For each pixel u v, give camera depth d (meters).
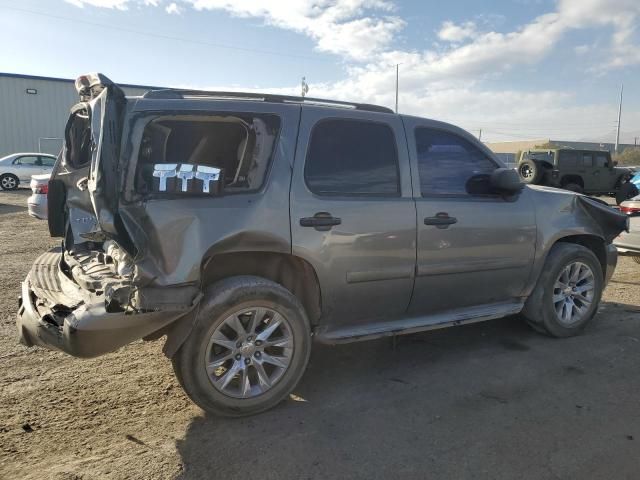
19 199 17.53
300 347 3.43
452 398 3.59
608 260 5.12
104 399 3.53
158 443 3.01
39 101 29.91
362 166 3.72
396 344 4.62
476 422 3.27
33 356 4.21
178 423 3.24
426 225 3.88
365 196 3.69
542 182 16.83
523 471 2.77
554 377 3.93
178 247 2.97
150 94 3.22
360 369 4.09
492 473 2.75
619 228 5.02
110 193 2.87
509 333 4.92
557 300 4.71
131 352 4.35
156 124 3.16
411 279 3.87
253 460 2.85
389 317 3.96
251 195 3.28
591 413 3.38
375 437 3.09
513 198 4.42
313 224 3.43
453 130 4.23
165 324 2.99
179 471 2.74
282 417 3.33
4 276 6.75
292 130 3.48
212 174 3.06
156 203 2.98
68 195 4.27
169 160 3.39
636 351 4.46
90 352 2.86
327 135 3.62
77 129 4.15
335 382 3.86
